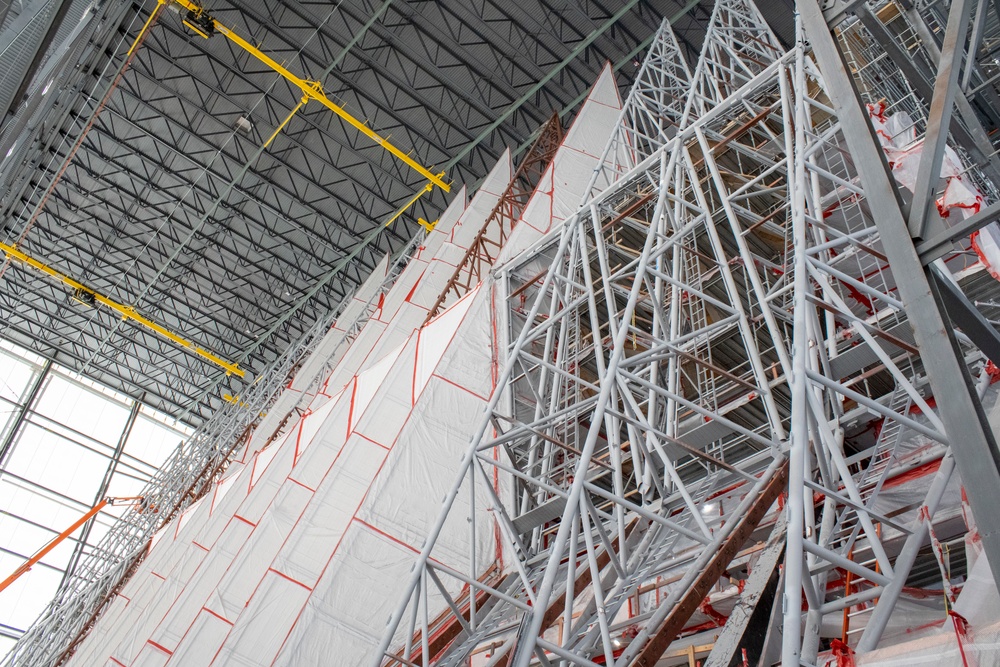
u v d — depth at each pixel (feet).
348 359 113.39
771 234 59.67
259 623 55.26
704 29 115.44
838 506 38.14
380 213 148.97
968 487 17.19
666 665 45.65
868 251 35.86
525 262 73.05
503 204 104.58
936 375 18.30
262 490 78.48
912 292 19.30
